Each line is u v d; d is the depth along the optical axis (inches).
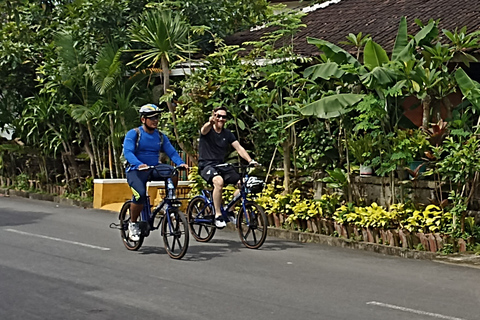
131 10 691.4
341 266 384.5
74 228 512.4
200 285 330.6
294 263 390.0
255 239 435.5
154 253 414.0
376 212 444.1
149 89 696.4
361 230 451.8
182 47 622.5
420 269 379.9
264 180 566.3
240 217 441.7
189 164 646.5
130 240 422.3
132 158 399.2
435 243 418.0
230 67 563.5
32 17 754.8
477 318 279.6
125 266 374.0
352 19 662.5
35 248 424.5
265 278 348.2
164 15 610.2
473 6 600.7
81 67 672.4
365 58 467.5
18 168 824.3
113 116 672.4
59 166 767.7
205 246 442.0
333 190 506.0
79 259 391.9
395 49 476.1
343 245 451.5
